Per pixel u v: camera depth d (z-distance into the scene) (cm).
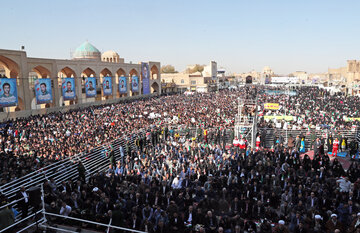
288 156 1670
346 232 946
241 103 2764
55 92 3938
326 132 2388
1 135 2048
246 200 1133
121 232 898
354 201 1130
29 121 2684
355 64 9881
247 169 1510
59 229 854
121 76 5375
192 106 3953
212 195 1192
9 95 3089
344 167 1859
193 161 1664
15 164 1383
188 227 997
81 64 4425
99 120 2819
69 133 2233
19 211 1019
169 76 8531
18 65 3334
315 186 1214
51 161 1484
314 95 5475
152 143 2389
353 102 4197
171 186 1360
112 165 1755
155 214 1009
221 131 2441
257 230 981
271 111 3606
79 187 1251
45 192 1091
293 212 1016
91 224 934
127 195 1176
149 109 3703
